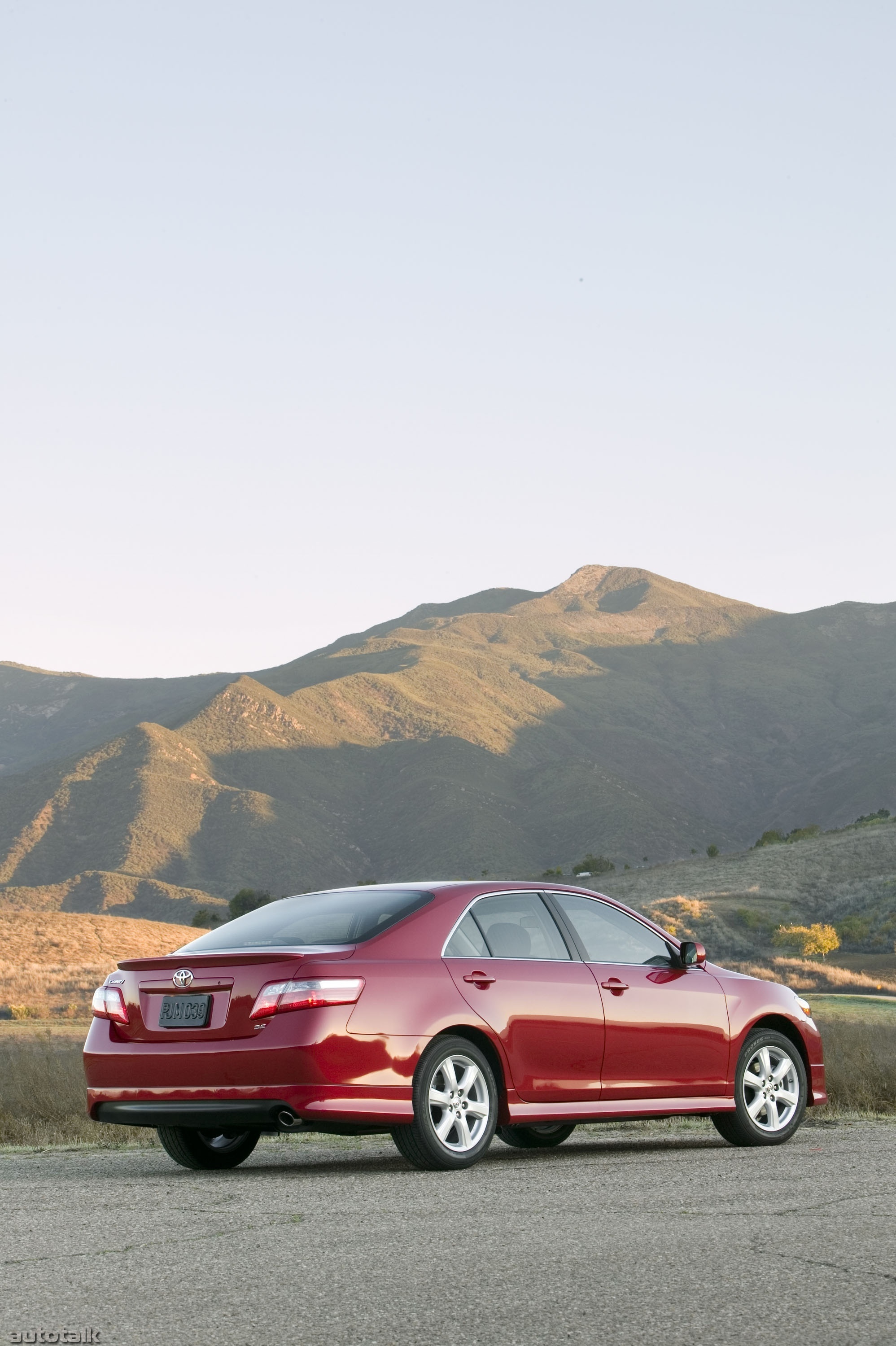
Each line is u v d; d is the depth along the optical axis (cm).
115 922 12456
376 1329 565
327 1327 570
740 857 15738
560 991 1093
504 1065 1053
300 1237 750
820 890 13212
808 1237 741
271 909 1139
